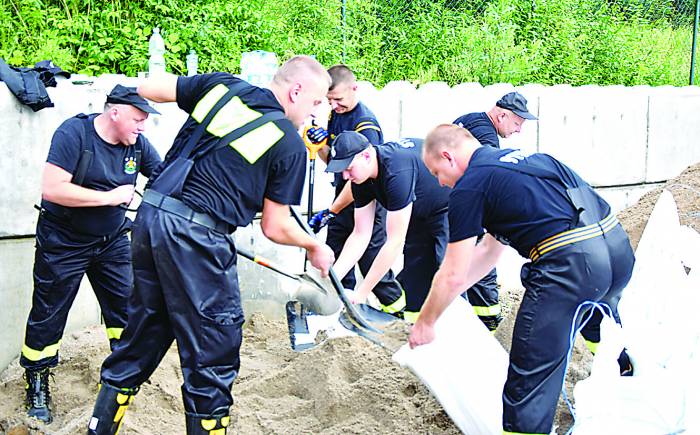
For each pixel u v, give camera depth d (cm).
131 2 684
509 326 521
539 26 942
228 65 700
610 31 996
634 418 332
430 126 664
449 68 838
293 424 428
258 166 337
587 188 360
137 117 410
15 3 652
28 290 510
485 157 356
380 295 539
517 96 530
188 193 338
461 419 383
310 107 360
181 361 342
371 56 809
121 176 427
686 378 336
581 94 774
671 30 1055
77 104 515
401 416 418
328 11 776
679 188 625
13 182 490
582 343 480
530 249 353
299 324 484
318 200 609
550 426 348
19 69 497
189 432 343
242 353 531
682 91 856
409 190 441
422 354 398
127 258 452
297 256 605
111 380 354
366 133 513
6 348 503
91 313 550
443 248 481
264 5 744
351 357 467
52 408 453
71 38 659
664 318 367
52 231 424
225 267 343
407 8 852
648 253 395
